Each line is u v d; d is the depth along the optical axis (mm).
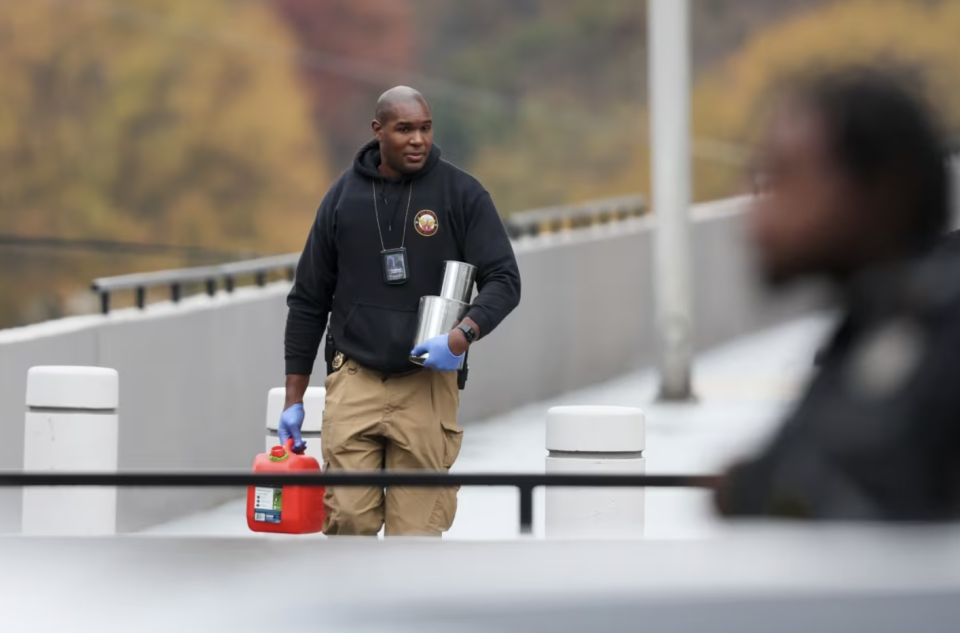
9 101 140375
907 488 7621
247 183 150000
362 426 19188
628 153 182125
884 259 7945
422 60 182250
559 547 7984
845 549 7398
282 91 155125
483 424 56406
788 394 8211
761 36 169625
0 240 48250
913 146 7863
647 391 65938
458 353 18578
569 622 7047
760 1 171375
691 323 60500
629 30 189375
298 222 151875
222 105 150375
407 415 19250
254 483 11875
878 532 7535
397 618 7152
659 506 32875
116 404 25656
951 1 157000
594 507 20969
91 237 139500
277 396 26469
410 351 19031
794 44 164125
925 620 7023
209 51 150375
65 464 25094
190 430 38938
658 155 60938
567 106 187125
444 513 19609
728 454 8406
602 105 187375
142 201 144125
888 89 7906
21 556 9484
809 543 7496
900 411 7633
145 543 9867
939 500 7625
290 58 158125
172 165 145500
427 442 19328
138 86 145125
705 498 8617
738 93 167000
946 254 7961
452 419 19750
